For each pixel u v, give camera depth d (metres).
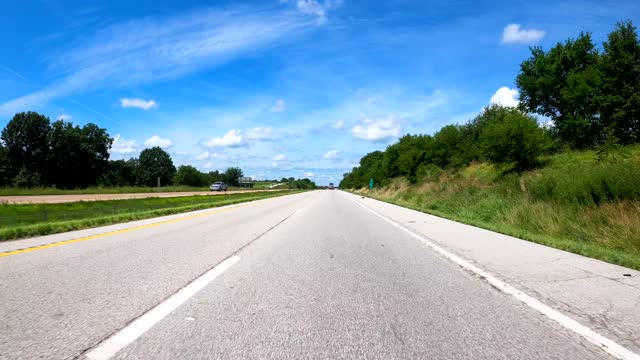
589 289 5.50
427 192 39.12
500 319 4.29
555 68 44.88
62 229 12.81
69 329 3.86
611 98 37.91
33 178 81.06
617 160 19.47
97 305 4.63
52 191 55.72
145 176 135.62
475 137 50.59
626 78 39.66
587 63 44.62
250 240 10.57
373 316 4.38
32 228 11.94
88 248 8.89
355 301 4.95
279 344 3.56
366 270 6.86
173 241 10.16
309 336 3.77
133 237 10.91
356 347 3.52
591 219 13.22
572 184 16.28
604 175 15.01
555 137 41.84
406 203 35.81
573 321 4.21
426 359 3.29
